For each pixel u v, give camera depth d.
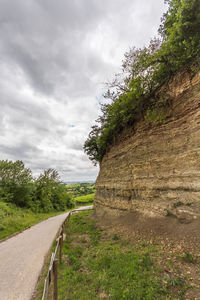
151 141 10.96
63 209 43.25
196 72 7.99
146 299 3.69
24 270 6.28
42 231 14.30
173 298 3.64
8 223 16.28
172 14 8.21
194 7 6.48
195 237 5.98
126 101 12.03
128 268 5.23
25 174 29.78
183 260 5.21
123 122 15.07
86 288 4.65
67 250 8.01
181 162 8.34
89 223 15.30
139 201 11.21
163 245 6.68
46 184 38.31
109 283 4.68
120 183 14.20
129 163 13.31
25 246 9.71
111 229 11.54
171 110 9.50
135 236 8.73
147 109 11.56
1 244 10.52
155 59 9.01
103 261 6.08
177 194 8.20
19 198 28.66
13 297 4.55
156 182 9.80
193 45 7.50
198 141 7.57
